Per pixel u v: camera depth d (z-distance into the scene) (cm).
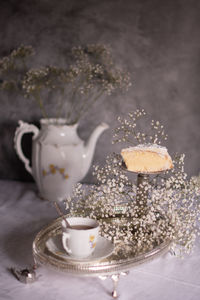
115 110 191
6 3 194
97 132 174
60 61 193
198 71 180
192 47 178
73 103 195
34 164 173
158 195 119
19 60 197
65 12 189
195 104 183
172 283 108
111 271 102
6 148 206
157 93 186
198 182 124
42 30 193
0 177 211
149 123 189
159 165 125
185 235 120
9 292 104
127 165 127
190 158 188
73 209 133
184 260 119
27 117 202
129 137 192
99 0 184
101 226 124
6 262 117
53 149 168
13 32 196
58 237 114
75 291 105
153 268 115
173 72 182
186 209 121
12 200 167
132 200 125
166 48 181
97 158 198
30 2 192
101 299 102
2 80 201
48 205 161
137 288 106
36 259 107
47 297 103
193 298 103
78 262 104
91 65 187
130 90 188
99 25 186
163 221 118
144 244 115
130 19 182
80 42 190
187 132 186
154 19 180
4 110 204
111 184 129
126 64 187
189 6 176
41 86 188
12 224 142
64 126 170
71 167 170
